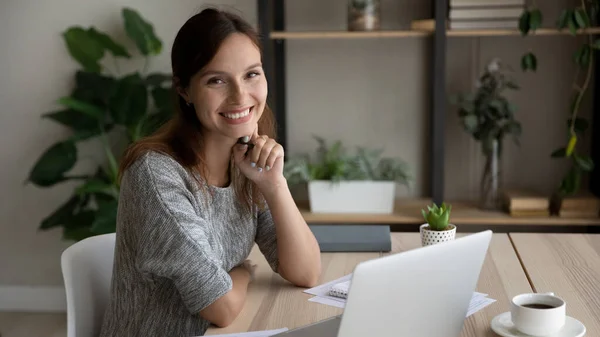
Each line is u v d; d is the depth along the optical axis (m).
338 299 1.70
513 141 3.58
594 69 3.46
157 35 3.67
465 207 3.47
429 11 3.51
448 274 1.28
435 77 3.24
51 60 3.71
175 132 1.72
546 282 1.79
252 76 1.67
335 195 3.35
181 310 1.64
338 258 2.05
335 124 3.66
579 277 1.83
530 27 3.07
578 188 3.35
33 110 3.76
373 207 3.34
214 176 1.79
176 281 1.55
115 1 3.66
